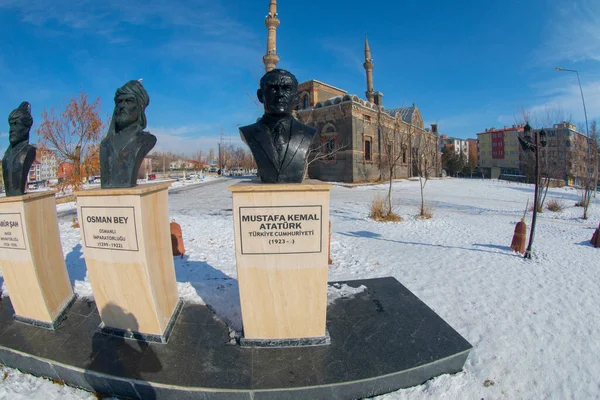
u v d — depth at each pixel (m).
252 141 3.38
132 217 3.26
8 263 3.80
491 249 8.40
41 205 3.93
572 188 29.61
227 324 3.80
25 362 3.23
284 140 3.37
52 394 2.96
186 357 3.17
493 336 4.00
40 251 3.85
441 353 3.23
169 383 2.79
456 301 5.05
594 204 19.28
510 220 13.30
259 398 2.73
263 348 3.31
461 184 36.44
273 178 3.34
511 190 28.70
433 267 6.82
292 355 3.19
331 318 3.96
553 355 3.63
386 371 2.95
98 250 3.44
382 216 12.84
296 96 3.44
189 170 80.81
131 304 3.45
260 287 3.23
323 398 2.80
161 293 3.61
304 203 3.11
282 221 3.13
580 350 3.73
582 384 3.18
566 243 9.34
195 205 17.05
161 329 3.45
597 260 7.49
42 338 3.56
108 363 3.08
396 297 4.57
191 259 7.01
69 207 16.03
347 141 32.03
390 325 3.77
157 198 3.64
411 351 3.26
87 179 17.58
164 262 3.77
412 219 12.80
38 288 3.75
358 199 19.83
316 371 2.95
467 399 2.93
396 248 8.45
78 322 3.92
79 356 3.20
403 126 35.03
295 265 3.21
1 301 4.57
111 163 3.48
